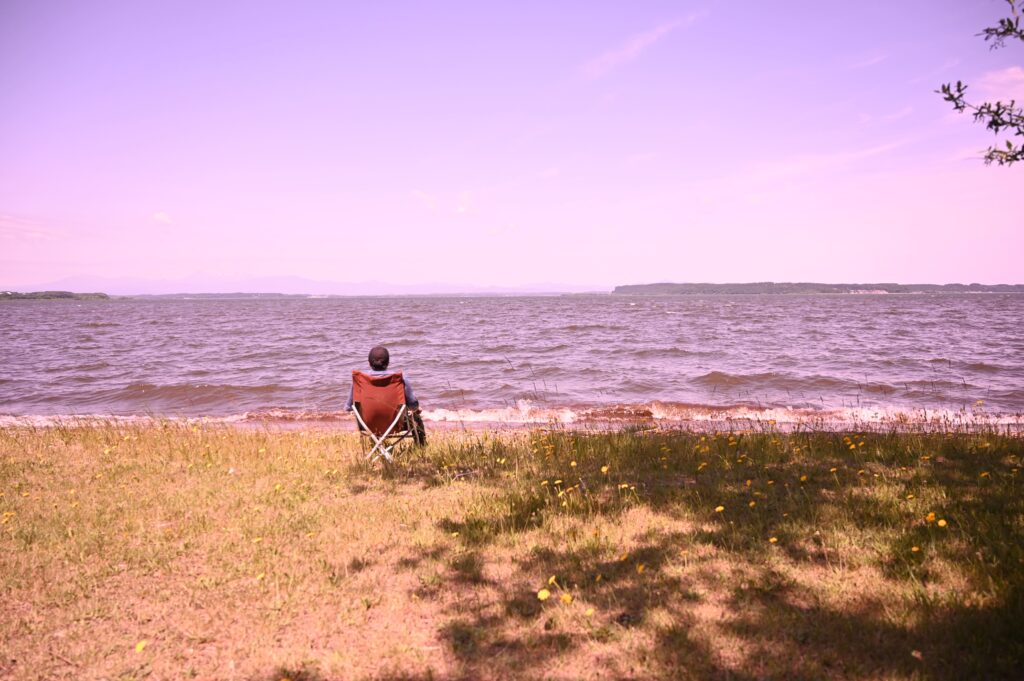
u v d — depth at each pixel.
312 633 3.35
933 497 4.92
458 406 14.89
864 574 3.66
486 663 2.98
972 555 3.73
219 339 38.22
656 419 12.66
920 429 9.66
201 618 3.54
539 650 3.07
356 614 3.51
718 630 3.14
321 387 18.19
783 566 3.84
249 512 5.38
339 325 53.38
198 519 5.19
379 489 6.10
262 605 3.67
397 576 4.00
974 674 2.68
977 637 2.91
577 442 7.98
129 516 5.32
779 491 5.40
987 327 41.41
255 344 33.97
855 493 5.16
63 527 5.06
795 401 15.01
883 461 6.46
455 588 3.80
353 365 23.89
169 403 16.22
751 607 3.35
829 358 23.73
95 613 3.61
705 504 5.14
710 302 129.25
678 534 4.46
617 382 18.69
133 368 23.59
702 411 13.48
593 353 27.12
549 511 5.09
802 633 3.07
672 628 3.15
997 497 4.78
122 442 8.78
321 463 7.21
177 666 3.08
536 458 7.29
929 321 49.25
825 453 7.04
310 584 3.93
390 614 3.51
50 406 16.06
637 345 30.62
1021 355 23.77
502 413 13.62
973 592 3.32
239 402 16.12
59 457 7.87
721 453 7.12
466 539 4.54
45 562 4.36
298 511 5.38
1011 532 4.01
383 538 4.67
